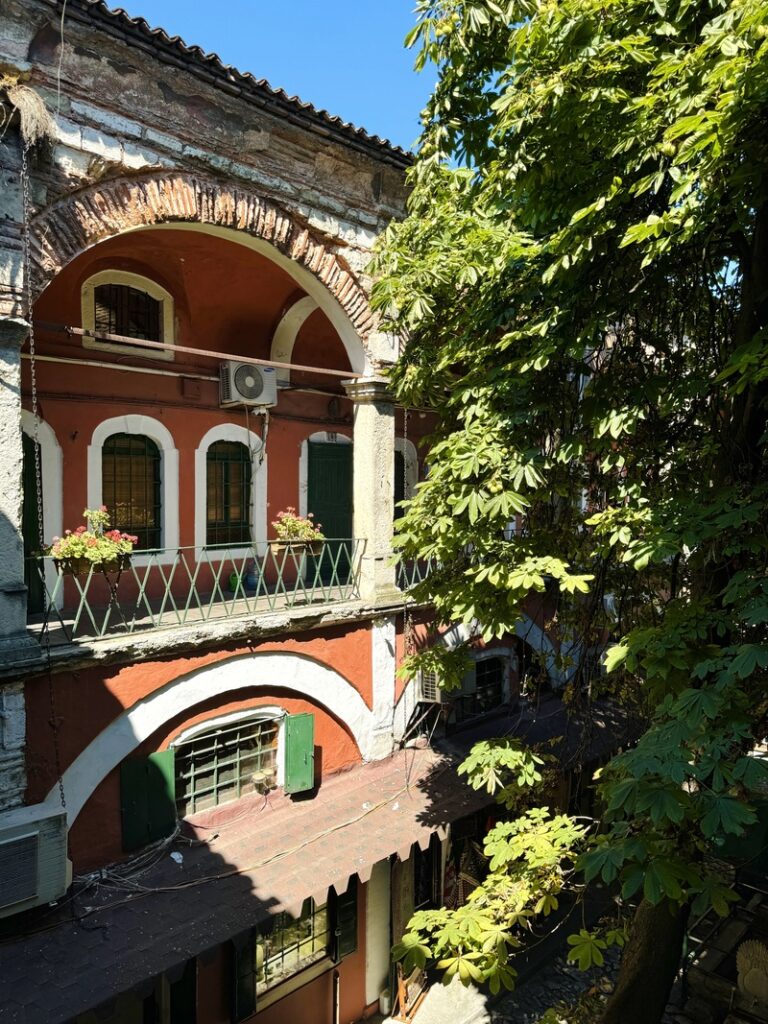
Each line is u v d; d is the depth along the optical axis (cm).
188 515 1038
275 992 828
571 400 673
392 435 982
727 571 579
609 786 552
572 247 529
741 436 579
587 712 863
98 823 702
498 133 548
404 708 1012
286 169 827
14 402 611
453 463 634
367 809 866
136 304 978
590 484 759
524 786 771
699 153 459
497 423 647
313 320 1150
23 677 621
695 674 430
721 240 580
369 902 932
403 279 705
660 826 420
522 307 657
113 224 688
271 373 1074
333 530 1255
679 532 503
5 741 615
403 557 778
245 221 798
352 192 902
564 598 872
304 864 743
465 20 588
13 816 610
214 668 784
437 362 790
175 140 726
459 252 677
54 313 888
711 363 642
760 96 385
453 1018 922
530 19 585
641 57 476
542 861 577
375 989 940
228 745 834
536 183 567
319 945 887
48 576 891
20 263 610
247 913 658
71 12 614
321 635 894
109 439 955
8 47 602
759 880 1002
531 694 1288
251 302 1064
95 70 658
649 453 688
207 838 783
